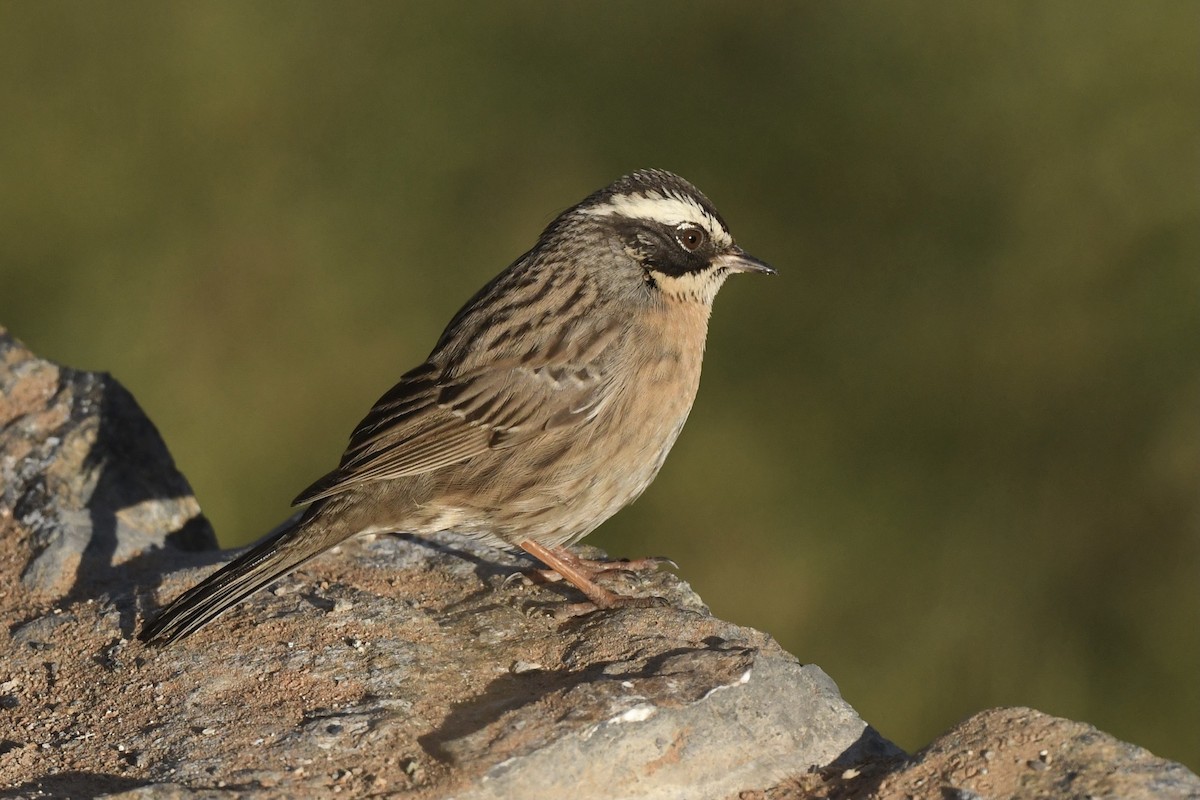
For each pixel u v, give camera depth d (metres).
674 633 7.85
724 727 6.98
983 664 15.78
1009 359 17.28
